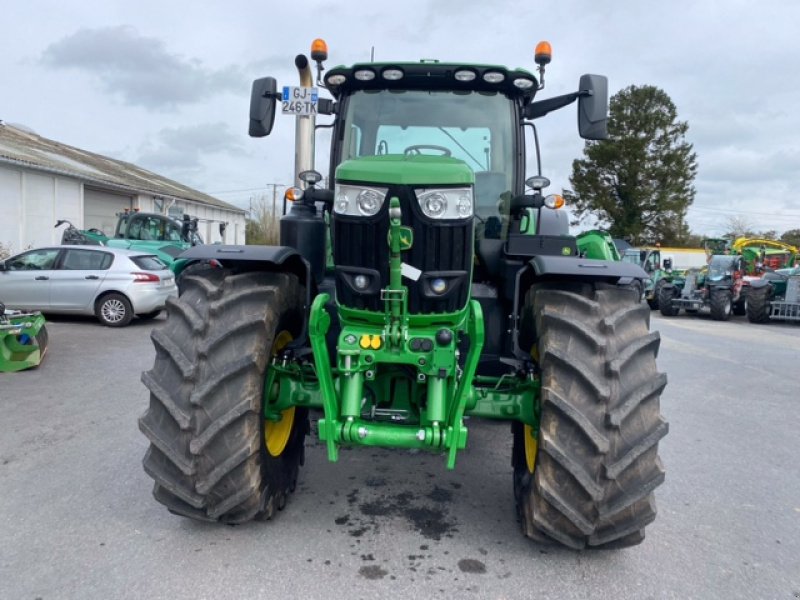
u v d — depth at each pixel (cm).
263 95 429
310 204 415
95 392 671
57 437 514
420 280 303
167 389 312
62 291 1177
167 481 311
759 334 1504
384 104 426
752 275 2205
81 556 318
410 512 382
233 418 304
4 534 341
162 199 3009
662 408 688
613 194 4991
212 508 317
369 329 313
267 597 286
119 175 2925
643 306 330
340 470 452
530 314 346
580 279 342
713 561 337
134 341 1023
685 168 4909
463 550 336
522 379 356
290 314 354
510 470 462
